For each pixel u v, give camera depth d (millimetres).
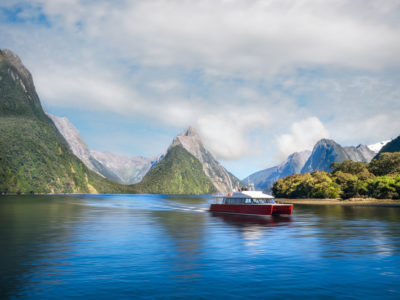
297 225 51094
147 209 101500
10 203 138125
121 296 16562
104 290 17469
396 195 138500
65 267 22391
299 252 28062
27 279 19453
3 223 53531
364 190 154375
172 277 19938
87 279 19453
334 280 19484
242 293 17109
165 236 38031
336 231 43031
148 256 26156
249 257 25875
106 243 32781
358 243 32969
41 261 24234
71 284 18484
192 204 146750
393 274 20844
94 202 161125
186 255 26578
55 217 66688
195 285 18422
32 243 32656
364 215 73125
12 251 28234
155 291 17344
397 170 172500
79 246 30891
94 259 24938
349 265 23203
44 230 43938
